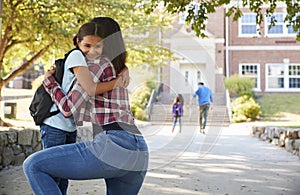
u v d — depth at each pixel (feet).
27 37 28.63
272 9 17.19
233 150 26.96
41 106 7.25
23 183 15.15
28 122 35.01
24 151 21.25
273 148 28.45
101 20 6.73
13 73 31.50
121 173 6.37
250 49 72.23
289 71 71.77
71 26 26.71
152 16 28.25
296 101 63.00
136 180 6.68
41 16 24.80
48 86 6.66
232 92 63.16
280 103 62.08
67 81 6.66
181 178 16.31
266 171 18.45
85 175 6.21
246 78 64.34
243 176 17.07
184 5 15.42
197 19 15.47
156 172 17.54
